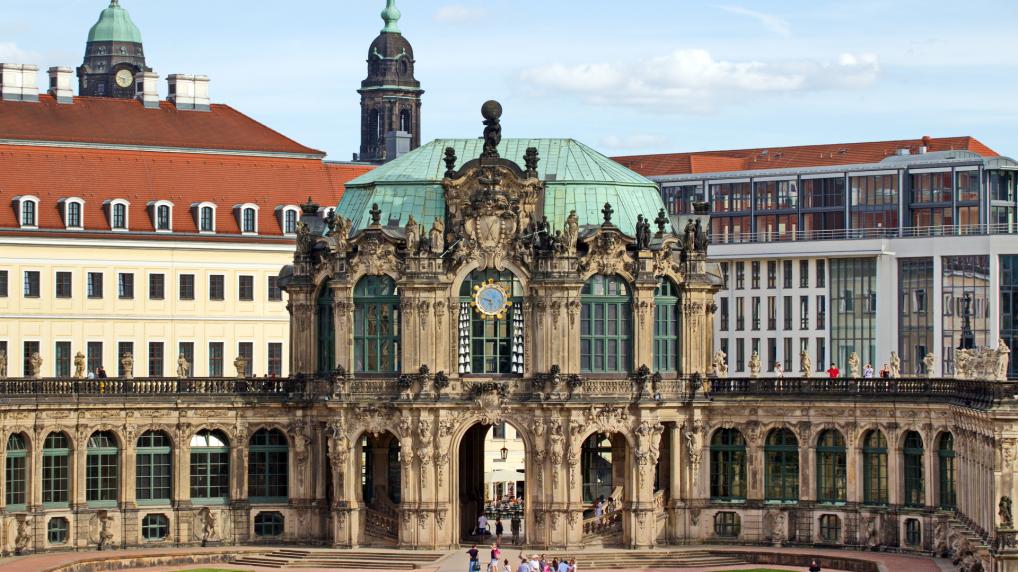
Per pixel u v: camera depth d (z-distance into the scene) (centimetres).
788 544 19362
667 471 19612
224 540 19650
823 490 19350
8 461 18938
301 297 19675
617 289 19225
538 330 19012
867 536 19025
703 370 19738
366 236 19212
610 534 19175
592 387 19038
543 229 19138
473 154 19988
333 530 19362
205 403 19600
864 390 19112
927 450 18750
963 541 17238
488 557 18588
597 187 19612
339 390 19250
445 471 19050
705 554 18975
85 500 19325
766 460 19525
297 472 19712
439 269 19038
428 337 19050
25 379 19075
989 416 16250
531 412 19000
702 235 19688
